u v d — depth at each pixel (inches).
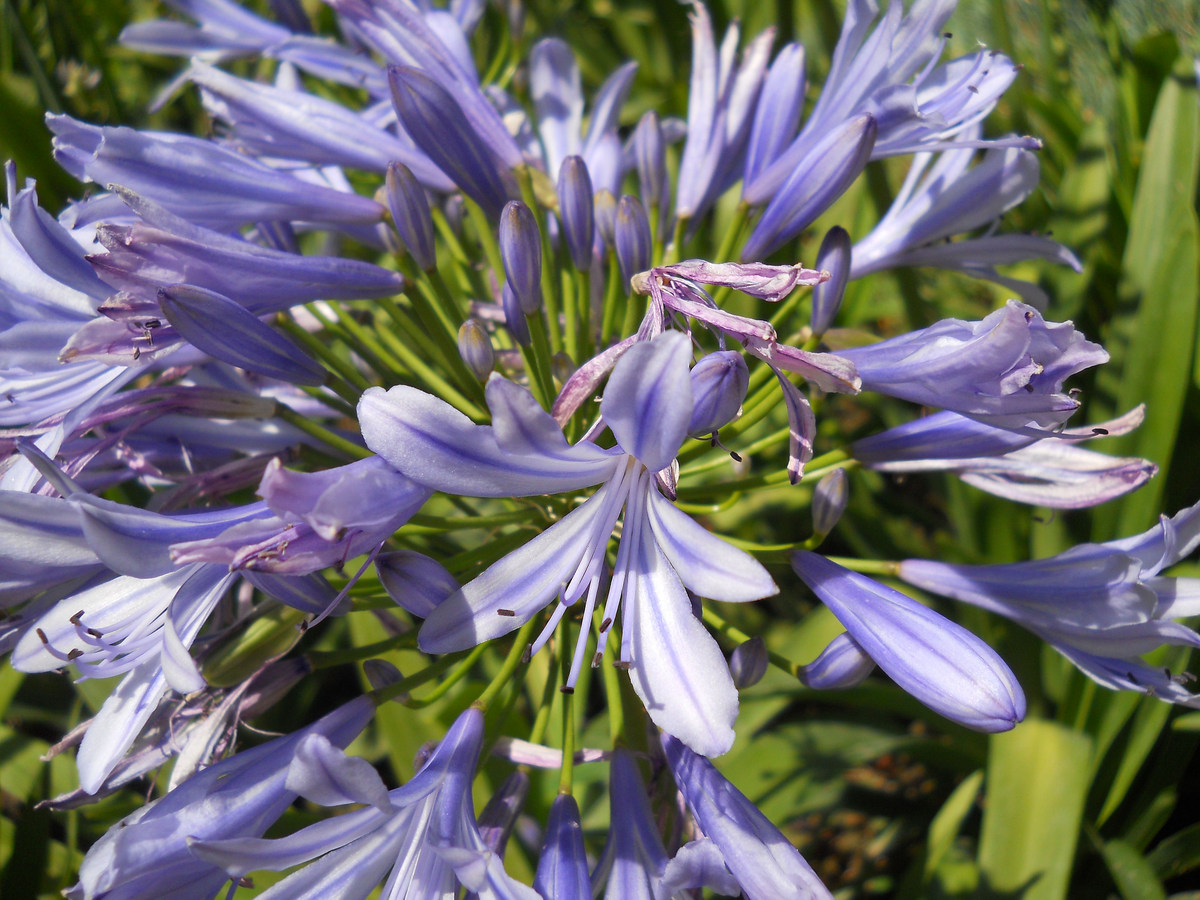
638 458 5.9
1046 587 7.1
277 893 5.6
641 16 14.1
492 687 6.6
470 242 11.6
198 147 7.3
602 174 9.6
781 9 11.1
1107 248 12.0
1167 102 10.4
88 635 6.4
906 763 12.5
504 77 11.4
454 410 5.5
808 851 12.1
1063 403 6.2
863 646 6.6
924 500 14.0
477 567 7.8
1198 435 10.8
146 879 5.7
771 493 12.4
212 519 6.3
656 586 6.2
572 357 8.5
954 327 6.4
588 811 10.6
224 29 10.6
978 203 8.4
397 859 6.1
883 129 7.7
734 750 10.6
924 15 7.5
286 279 7.0
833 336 9.0
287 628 6.7
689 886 5.9
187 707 6.8
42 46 13.0
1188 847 9.7
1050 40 12.3
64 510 5.9
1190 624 9.6
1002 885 8.5
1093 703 9.9
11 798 11.2
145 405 7.3
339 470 5.8
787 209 7.8
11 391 7.2
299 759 5.2
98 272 6.4
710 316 6.3
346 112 8.4
